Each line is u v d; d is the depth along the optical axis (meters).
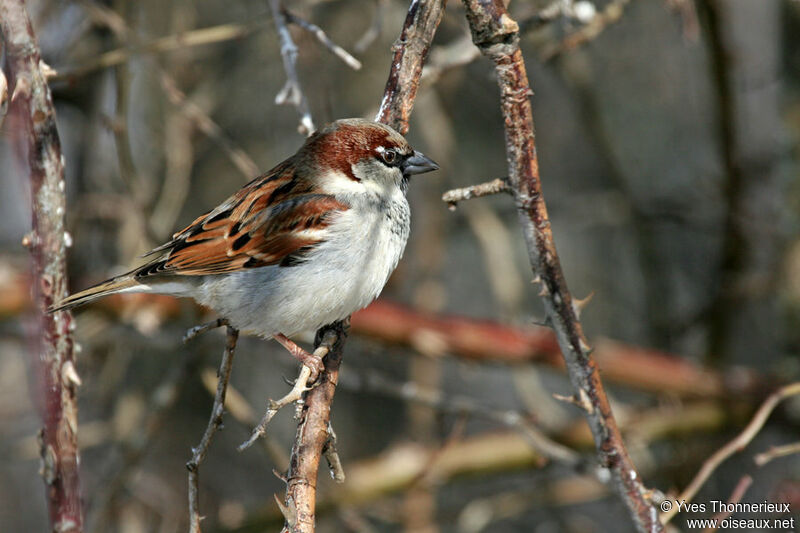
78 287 10.63
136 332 10.17
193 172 13.34
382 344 10.53
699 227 12.26
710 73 11.16
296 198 7.50
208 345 10.11
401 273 13.10
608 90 14.87
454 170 12.63
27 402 12.77
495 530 13.86
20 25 5.52
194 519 5.68
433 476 10.80
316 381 6.14
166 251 8.02
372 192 7.53
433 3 6.68
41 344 5.83
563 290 5.76
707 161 14.54
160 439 12.95
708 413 10.62
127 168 10.05
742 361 12.75
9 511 12.99
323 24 13.44
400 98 6.80
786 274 11.06
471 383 15.41
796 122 11.26
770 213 12.29
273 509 10.48
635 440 10.56
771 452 7.26
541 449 9.15
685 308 13.73
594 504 13.96
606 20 9.02
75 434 5.89
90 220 11.73
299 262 7.36
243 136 13.50
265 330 7.61
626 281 14.79
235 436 13.32
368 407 14.05
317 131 7.84
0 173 11.80
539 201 5.64
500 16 5.39
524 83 5.50
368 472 10.77
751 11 13.42
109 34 11.22
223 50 13.20
